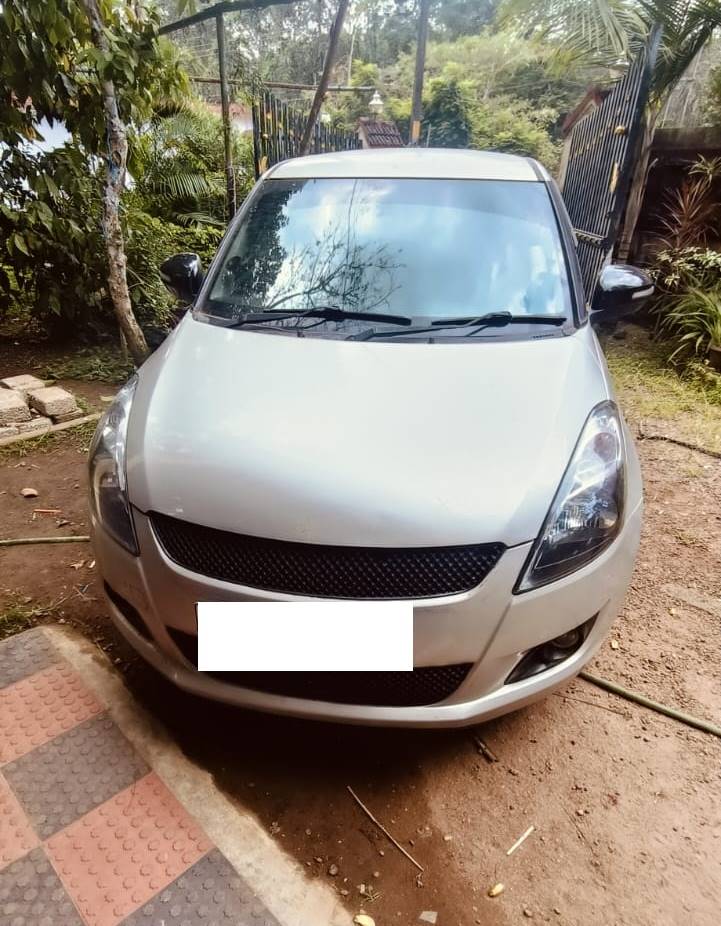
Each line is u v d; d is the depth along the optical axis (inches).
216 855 59.1
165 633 63.9
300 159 113.1
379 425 64.1
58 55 161.6
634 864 60.2
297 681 61.2
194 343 82.7
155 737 70.8
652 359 212.4
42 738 70.2
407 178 101.5
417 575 55.9
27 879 56.6
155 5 165.5
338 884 57.9
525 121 821.9
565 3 232.4
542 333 82.3
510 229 93.7
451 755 71.7
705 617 94.3
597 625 65.7
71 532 111.9
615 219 199.5
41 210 184.5
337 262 91.7
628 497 67.9
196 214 320.8
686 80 302.2
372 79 933.8
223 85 227.6
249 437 63.8
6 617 88.8
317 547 56.1
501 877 58.9
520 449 61.9
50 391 160.1
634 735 74.3
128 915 54.0
